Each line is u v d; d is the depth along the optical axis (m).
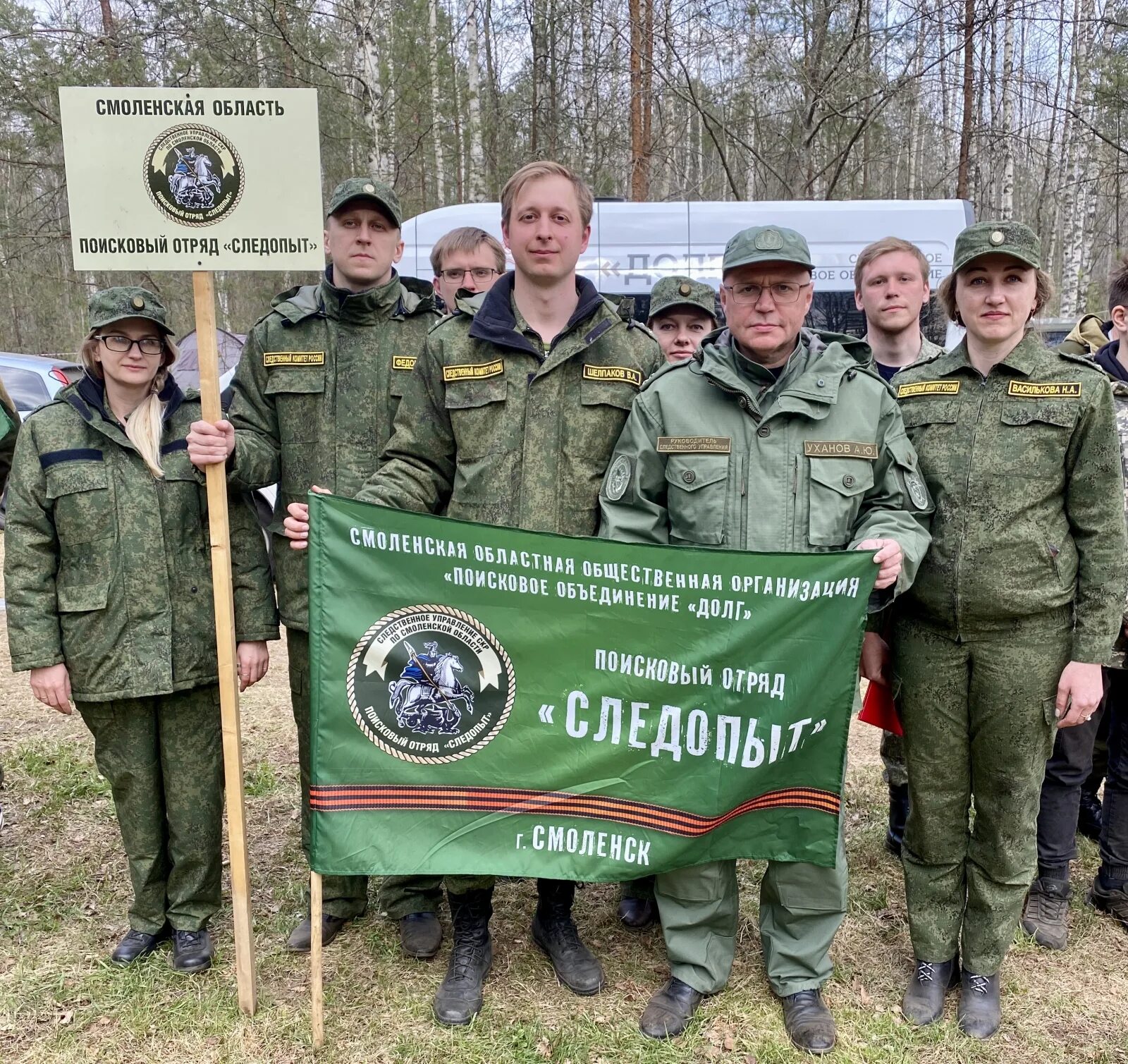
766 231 2.37
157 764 2.81
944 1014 2.70
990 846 2.64
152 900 2.88
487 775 2.50
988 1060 2.53
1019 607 2.49
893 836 3.66
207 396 2.47
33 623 2.65
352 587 2.43
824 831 2.49
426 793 2.49
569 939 2.86
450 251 3.93
